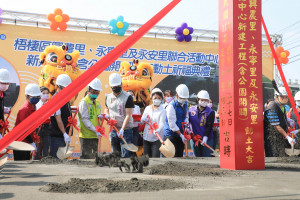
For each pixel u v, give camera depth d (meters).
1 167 1.85
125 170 2.34
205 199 1.24
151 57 9.57
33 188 1.55
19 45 8.66
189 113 5.02
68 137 3.88
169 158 3.50
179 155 4.79
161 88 9.62
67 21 8.73
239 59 2.49
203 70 9.93
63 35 8.95
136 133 4.62
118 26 9.05
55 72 7.62
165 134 4.79
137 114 5.68
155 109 4.96
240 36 2.50
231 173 2.19
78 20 8.95
